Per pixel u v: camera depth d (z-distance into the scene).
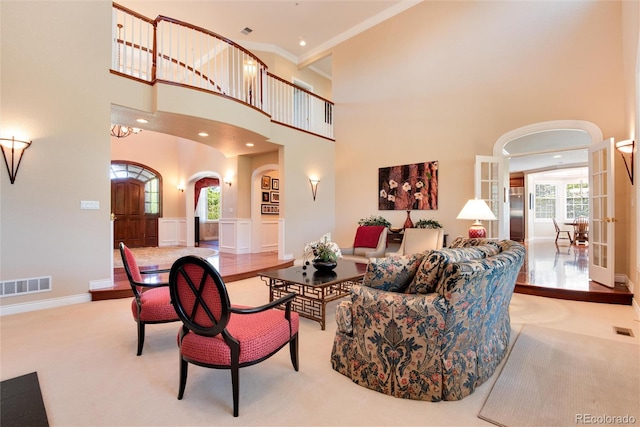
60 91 3.71
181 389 1.87
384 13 6.78
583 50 4.55
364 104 7.16
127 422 1.65
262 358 1.83
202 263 1.65
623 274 4.24
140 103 4.36
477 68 5.55
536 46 4.95
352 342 2.08
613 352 2.45
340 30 7.42
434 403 1.81
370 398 1.87
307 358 2.41
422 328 1.81
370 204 7.05
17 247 3.44
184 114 4.56
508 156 5.35
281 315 2.16
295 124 7.62
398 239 6.20
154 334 2.87
